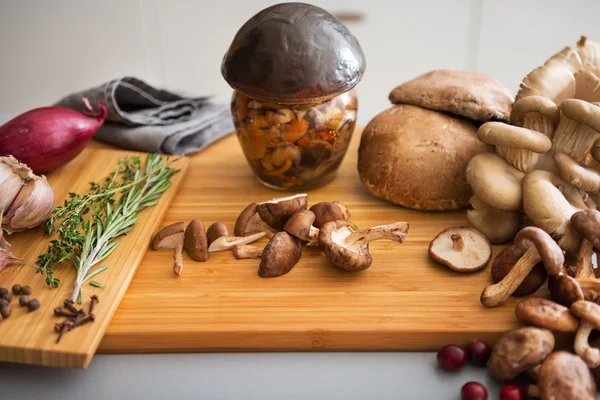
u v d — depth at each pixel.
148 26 0.95
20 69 0.97
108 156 0.64
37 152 0.57
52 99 1.00
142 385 0.43
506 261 0.46
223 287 0.48
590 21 0.93
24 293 0.46
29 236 0.52
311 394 0.42
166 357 0.45
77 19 0.94
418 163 0.55
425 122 0.56
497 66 0.98
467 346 0.43
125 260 0.49
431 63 0.99
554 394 0.39
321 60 0.52
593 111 0.46
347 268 0.48
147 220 0.54
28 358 0.42
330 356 0.45
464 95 0.56
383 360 0.44
